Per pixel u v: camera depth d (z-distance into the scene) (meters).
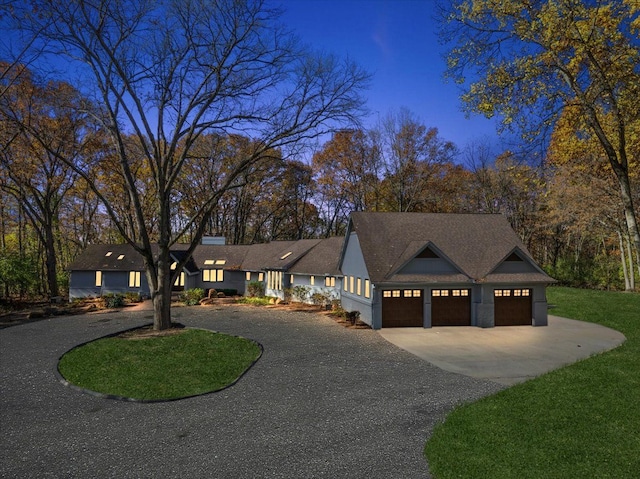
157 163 20.92
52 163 33.94
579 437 8.29
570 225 36.47
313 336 19.31
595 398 10.24
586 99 11.32
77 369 13.89
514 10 11.54
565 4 10.68
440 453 7.77
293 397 11.13
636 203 26.67
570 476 6.97
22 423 9.62
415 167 43.38
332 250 30.45
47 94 31.67
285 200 54.22
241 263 37.59
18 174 32.22
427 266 21.91
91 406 10.67
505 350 16.52
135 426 9.36
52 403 10.91
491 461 7.47
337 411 10.07
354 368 13.95
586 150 13.66
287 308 28.36
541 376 12.35
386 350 16.56
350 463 7.49
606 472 7.07
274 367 14.12
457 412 9.71
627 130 12.02
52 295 34.69
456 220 25.56
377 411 10.03
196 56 19.72
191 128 20.81
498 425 8.92
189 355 15.66
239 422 9.48
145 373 13.44
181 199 47.50
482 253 23.22
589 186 28.42
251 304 30.47
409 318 21.64
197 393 11.54
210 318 24.47
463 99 12.70
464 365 14.28
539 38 11.54
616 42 10.99
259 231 60.91
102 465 7.59
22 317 25.61
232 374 13.31
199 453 7.99
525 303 22.11
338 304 27.23
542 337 19.03
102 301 30.67
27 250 41.94
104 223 51.78
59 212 45.72
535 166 13.24
